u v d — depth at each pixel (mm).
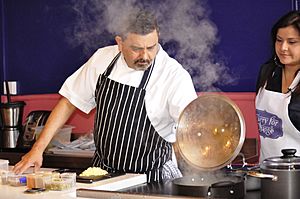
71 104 3209
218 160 2404
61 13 4719
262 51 3871
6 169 2967
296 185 2209
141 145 2969
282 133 3066
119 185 2674
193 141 2504
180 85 2891
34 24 4863
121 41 2770
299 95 2951
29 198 2459
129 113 2967
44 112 4574
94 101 3240
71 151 4102
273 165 2238
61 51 4750
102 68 3088
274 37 2986
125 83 2984
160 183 2770
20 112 4629
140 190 2598
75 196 2465
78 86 3166
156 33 2699
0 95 4984
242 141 2361
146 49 2684
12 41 4988
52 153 4172
